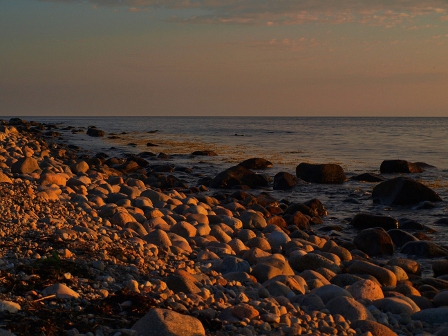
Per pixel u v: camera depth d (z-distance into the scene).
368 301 6.55
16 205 9.15
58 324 4.60
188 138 53.06
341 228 13.17
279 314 5.57
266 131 71.50
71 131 64.88
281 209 14.80
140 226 9.25
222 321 5.13
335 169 21.58
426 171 24.77
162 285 5.89
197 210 11.73
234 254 8.73
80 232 7.77
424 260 10.16
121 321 4.80
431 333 5.71
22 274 5.56
